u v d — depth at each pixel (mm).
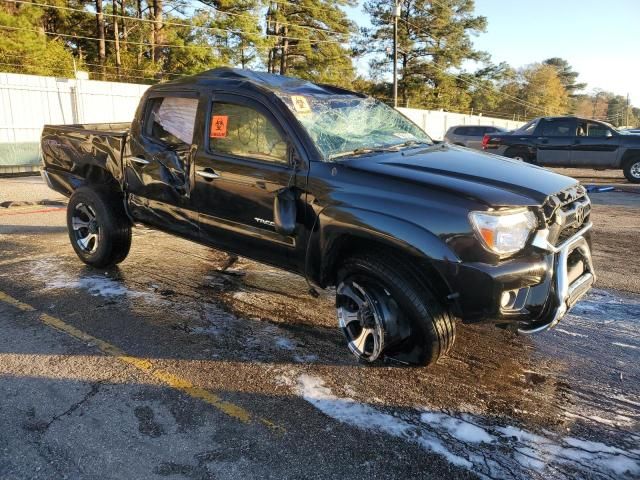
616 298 5035
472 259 2965
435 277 3113
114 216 5141
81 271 5500
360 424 3023
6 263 5750
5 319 4305
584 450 2826
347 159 3570
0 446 2773
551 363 3762
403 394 3332
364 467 2678
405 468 2674
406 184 3203
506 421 3074
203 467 2648
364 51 52688
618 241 7309
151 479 2561
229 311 4562
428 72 53312
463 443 2875
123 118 18797
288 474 2617
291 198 3557
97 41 36000
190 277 5391
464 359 3805
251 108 3861
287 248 3750
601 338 4164
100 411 3090
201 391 3318
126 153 4859
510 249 3008
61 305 4605
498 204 2990
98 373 3506
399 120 4582
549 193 3262
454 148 4211
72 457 2703
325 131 3791
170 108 4488
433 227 3033
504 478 2615
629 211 9664
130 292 4938
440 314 3215
